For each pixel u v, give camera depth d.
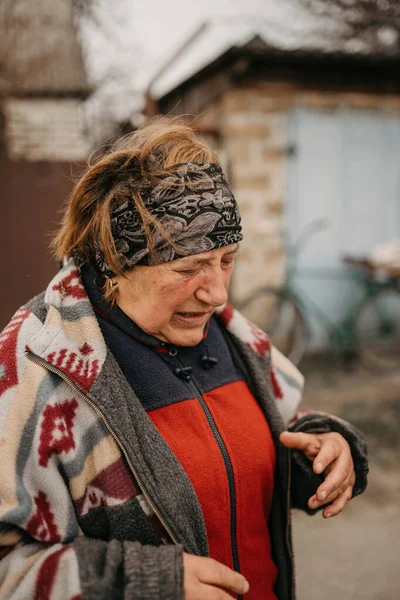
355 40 5.87
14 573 0.75
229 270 0.95
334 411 4.36
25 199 4.62
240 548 0.98
